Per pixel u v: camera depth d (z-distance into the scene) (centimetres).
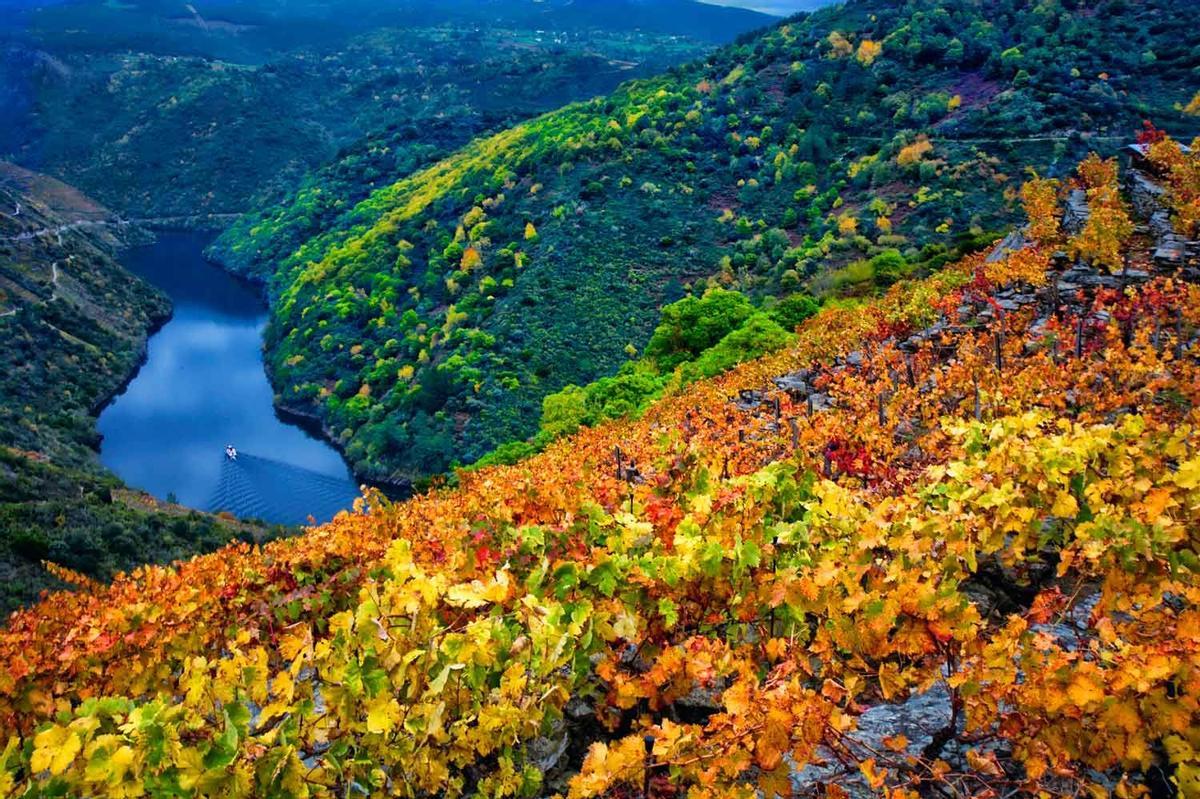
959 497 448
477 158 15550
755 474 526
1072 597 395
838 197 10044
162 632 652
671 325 4616
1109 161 2783
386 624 369
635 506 562
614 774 325
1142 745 290
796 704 315
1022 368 1307
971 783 330
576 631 391
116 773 296
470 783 414
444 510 1212
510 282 10019
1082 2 13125
